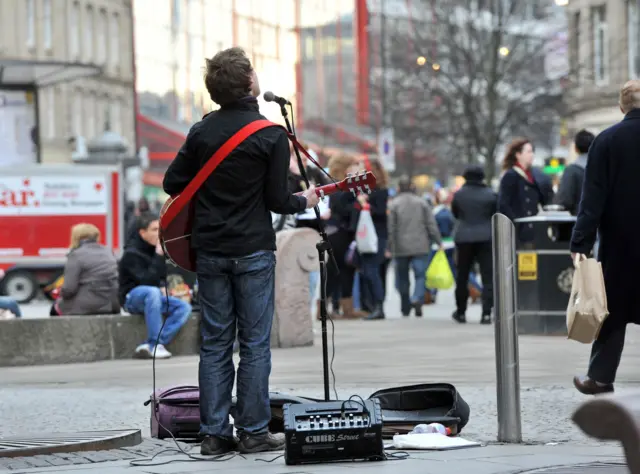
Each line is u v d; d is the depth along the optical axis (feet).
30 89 210.18
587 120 369.91
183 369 91.81
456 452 50.29
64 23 397.39
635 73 363.97
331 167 125.80
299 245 107.96
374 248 135.74
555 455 48.91
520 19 328.70
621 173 59.52
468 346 102.78
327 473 45.01
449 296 202.18
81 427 62.95
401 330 121.90
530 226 111.75
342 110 520.01
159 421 56.70
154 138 408.46
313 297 115.44
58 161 390.21
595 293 58.90
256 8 486.79
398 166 441.68
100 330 102.42
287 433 47.44
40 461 49.98
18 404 73.00
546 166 250.98
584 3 370.73
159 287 103.50
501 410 53.67
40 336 100.89
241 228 51.65
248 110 52.44
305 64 515.91
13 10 368.48
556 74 362.94
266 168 51.96
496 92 315.17
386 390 57.26
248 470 46.47
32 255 206.69
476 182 128.57
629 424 23.63
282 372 84.94
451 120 331.77
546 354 93.76
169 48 430.20
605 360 60.85
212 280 52.06
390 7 408.67
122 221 208.64
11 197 206.49
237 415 52.11
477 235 127.85
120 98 440.86
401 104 362.53
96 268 105.70
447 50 331.98
